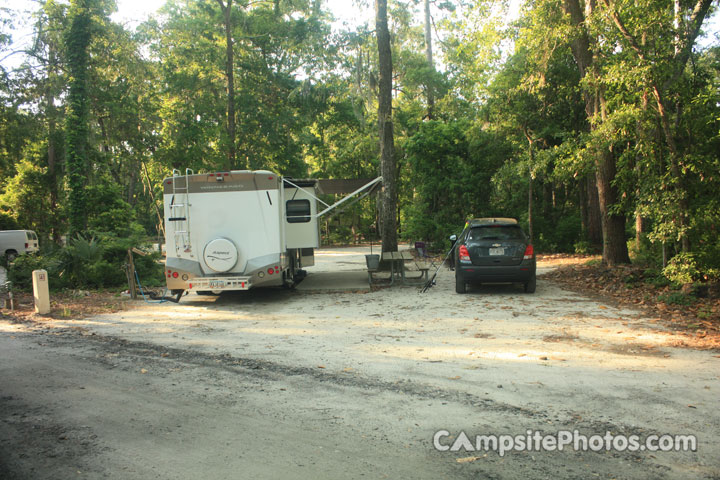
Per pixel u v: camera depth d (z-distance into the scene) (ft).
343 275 51.21
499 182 71.46
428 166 80.43
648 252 45.96
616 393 15.01
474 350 20.48
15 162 92.48
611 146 35.32
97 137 72.95
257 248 34.88
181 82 90.58
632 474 10.27
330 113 103.76
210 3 98.32
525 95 62.54
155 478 10.34
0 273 57.47
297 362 19.33
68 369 18.83
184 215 34.91
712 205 29.04
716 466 10.55
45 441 12.25
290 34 85.76
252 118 94.02
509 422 13.05
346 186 50.47
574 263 53.52
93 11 60.18
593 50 36.35
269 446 11.84
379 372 17.74
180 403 14.89
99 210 62.03
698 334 21.98
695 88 31.04
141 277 49.06
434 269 55.06
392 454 11.33
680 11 30.48
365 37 55.16
